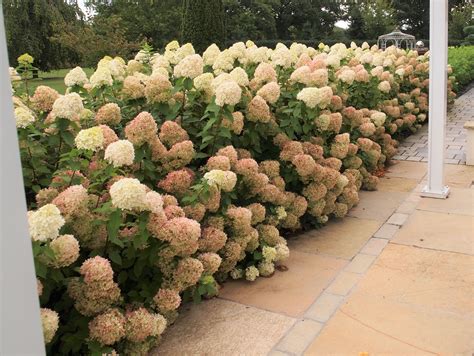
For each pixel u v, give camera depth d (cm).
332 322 267
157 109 329
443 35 437
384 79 630
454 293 295
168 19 1853
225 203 300
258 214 320
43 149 264
